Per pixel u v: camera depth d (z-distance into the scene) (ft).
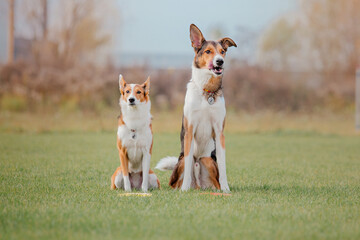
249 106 92.84
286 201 20.59
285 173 31.19
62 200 20.13
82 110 82.74
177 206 18.94
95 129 67.15
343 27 103.81
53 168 31.35
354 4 102.53
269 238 14.43
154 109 88.12
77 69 89.51
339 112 91.30
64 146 46.29
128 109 23.22
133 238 14.30
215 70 23.20
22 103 84.28
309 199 21.27
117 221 16.21
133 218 16.70
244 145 51.52
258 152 44.96
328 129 73.82
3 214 17.03
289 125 77.05
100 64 93.71
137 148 23.85
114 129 68.23
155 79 91.66
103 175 28.99
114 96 86.07
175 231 15.06
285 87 95.04
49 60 92.84
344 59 104.17
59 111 81.92
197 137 24.66
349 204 20.30
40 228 15.26
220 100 24.02
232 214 17.58
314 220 16.90
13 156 37.14
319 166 35.12
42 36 98.27
